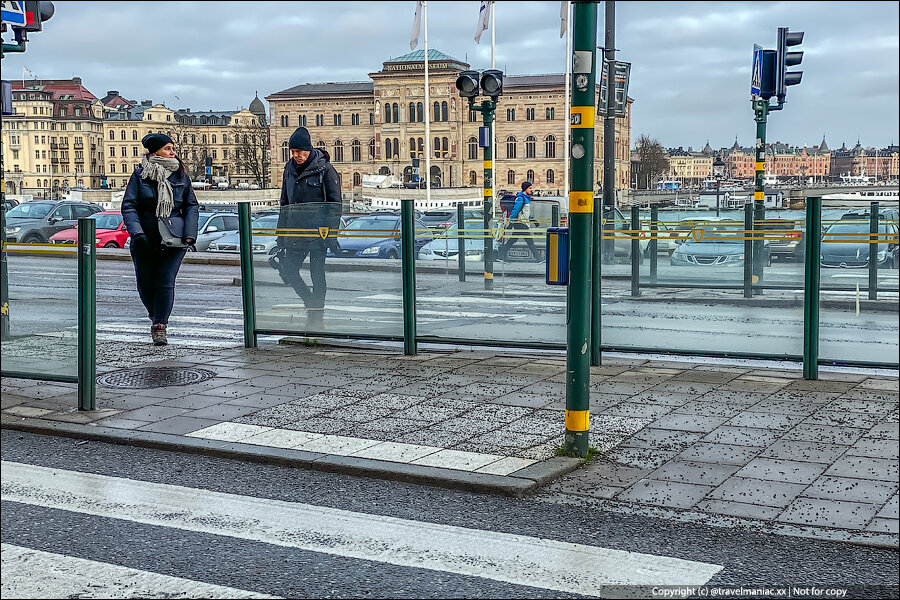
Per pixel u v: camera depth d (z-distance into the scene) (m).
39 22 10.03
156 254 10.75
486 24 36.38
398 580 4.47
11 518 5.32
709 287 9.47
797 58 18.77
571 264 6.25
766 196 56.28
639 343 9.62
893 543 4.89
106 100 188.12
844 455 6.39
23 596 4.26
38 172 168.62
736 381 8.74
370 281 10.38
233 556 4.77
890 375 9.16
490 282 10.09
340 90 137.88
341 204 10.52
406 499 5.69
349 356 10.11
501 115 129.38
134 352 10.35
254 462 6.48
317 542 4.97
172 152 10.74
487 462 6.22
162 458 6.57
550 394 8.24
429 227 11.23
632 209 15.69
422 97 130.00
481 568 4.61
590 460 6.36
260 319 10.73
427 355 10.20
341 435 6.93
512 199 20.23
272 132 140.50
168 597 4.27
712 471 6.10
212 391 8.39
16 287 7.94
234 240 28.31
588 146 6.05
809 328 8.84
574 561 4.70
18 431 7.25
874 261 8.81
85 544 4.93
